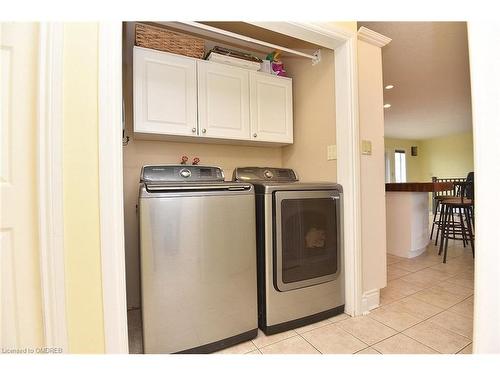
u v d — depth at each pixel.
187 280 1.27
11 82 0.95
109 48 0.99
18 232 0.94
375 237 1.80
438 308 1.76
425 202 3.20
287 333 1.50
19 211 0.94
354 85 1.65
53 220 0.90
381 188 1.85
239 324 1.40
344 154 1.69
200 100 1.79
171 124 1.69
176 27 1.94
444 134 7.00
